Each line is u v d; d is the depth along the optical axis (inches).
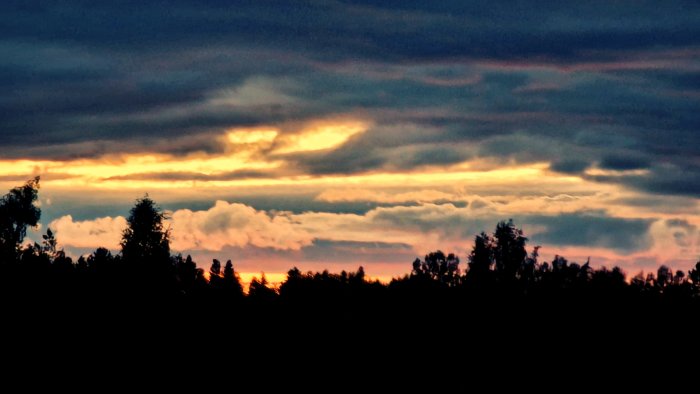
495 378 5000.0
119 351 5236.2
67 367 5098.4
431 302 5497.1
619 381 4943.4
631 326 5196.9
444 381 5012.3
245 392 5012.3
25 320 5305.1
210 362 5182.1
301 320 5452.8
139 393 5000.0
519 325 5275.6
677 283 5516.7
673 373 4975.4
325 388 5012.3
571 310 5315.0
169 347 5290.4
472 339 5251.0
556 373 5007.4
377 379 5054.1
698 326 5206.7
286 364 5167.3
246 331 5403.5
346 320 5438.0
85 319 5364.2
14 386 4958.2
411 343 5251.0
